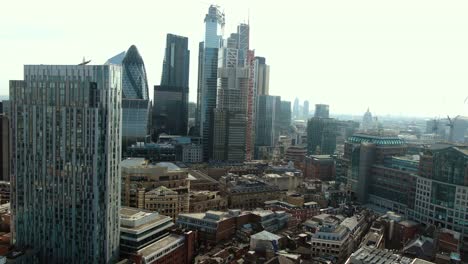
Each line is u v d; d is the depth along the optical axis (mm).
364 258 193875
